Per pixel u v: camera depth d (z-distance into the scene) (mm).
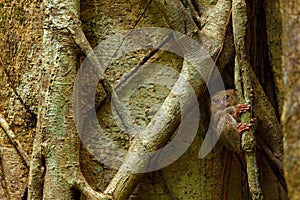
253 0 7855
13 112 7473
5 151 7336
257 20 7906
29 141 7363
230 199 7352
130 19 7453
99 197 6777
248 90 7238
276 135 7621
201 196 7258
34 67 7520
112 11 7465
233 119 7258
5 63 7637
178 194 7207
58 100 6996
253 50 7801
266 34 7977
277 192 7676
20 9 7711
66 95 7012
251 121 7145
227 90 7355
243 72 7266
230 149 7383
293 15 5090
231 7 7465
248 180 7074
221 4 7496
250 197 7414
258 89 7527
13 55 7633
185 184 7242
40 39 7570
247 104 7184
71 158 6914
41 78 7137
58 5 7195
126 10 7465
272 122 7586
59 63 7059
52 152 6910
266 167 7715
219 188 7328
